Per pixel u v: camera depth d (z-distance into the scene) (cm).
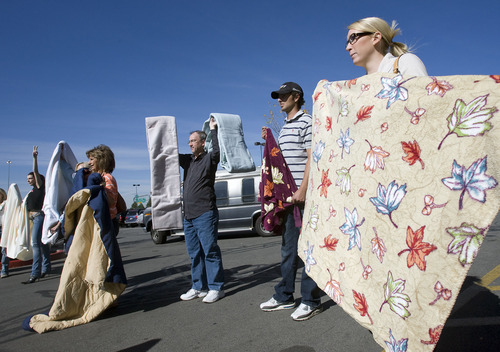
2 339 296
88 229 332
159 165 371
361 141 155
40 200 577
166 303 369
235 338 259
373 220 146
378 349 222
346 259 161
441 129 125
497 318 256
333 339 241
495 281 350
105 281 318
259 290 390
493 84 115
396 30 181
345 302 157
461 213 114
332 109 181
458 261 113
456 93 123
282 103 304
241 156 362
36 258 562
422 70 154
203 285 381
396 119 140
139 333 285
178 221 373
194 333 276
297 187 287
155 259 744
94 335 288
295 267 305
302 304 285
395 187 137
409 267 128
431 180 125
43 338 289
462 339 229
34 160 585
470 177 114
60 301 312
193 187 366
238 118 378
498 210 107
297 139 290
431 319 118
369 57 186
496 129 111
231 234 1162
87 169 369
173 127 379
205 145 404
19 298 452
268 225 291
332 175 176
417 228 127
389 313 134
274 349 235
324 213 180
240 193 998
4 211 648
